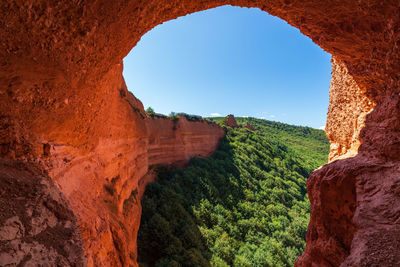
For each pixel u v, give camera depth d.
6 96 3.23
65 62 4.00
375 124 5.73
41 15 3.08
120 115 12.46
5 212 2.29
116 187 9.91
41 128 4.11
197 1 5.96
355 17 5.02
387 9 4.31
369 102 6.41
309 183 7.15
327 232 6.07
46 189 3.05
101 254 4.66
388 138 5.02
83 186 5.59
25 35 3.04
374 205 4.31
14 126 3.31
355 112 7.08
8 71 3.11
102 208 6.20
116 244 6.12
